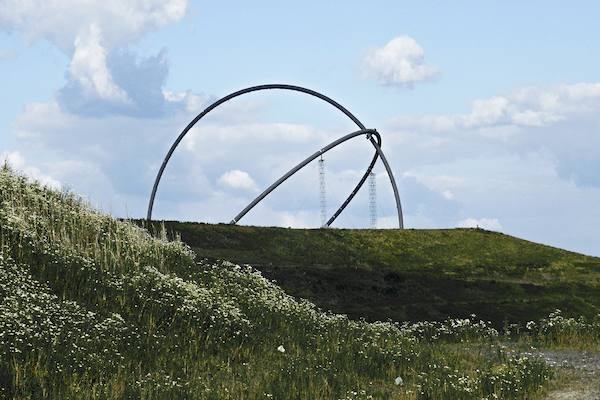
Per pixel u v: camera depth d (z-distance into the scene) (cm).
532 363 3834
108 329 3700
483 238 12356
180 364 3544
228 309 4469
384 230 12112
